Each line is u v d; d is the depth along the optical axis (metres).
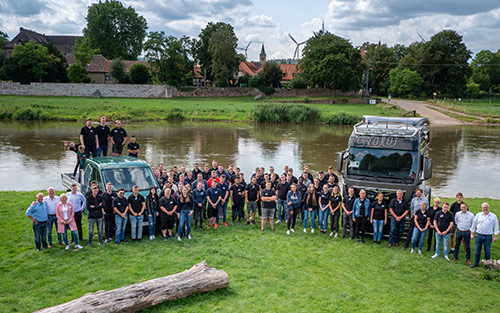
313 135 46.84
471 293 8.84
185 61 92.94
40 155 31.31
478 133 50.28
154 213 11.96
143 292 7.54
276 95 94.69
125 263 9.92
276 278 9.34
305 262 10.37
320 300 8.29
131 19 114.94
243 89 93.62
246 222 14.25
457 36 101.56
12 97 73.88
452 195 21.19
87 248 10.98
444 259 10.91
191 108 67.94
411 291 8.88
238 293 8.46
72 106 64.25
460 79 102.38
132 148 17.58
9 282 8.78
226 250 10.99
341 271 9.86
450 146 39.44
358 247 11.72
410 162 12.55
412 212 11.79
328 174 14.40
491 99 100.81
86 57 90.25
